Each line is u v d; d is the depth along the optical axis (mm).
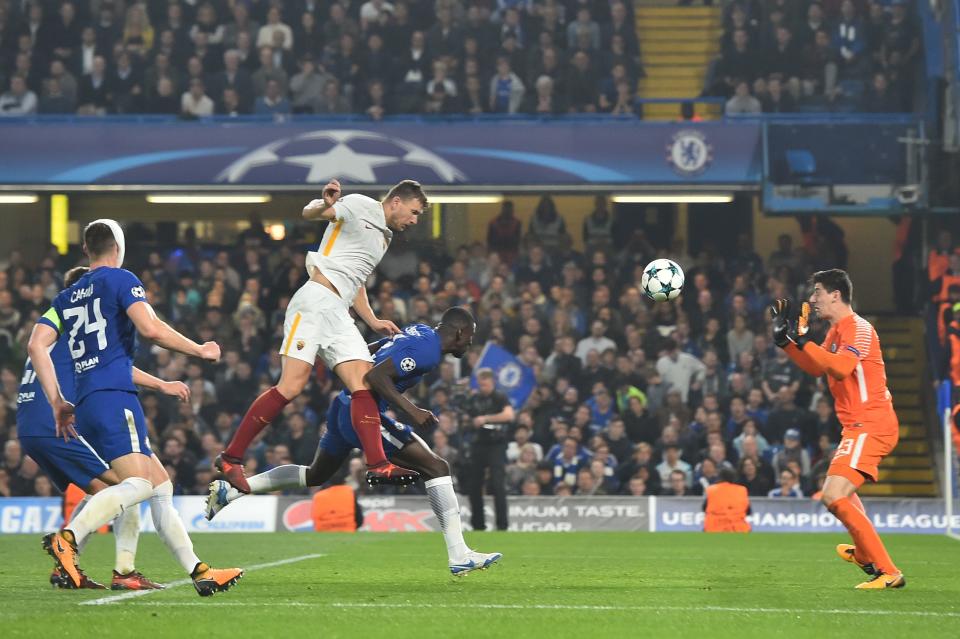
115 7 46406
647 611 12586
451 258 46781
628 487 35531
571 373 39188
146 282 44500
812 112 44469
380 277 45219
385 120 42656
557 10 46750
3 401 38719
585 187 41688
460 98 44281
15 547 23328
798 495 35094
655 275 20047
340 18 46562
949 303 41531
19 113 44688
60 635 10344
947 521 31391
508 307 42594
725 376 39031
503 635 10703
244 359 41312
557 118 43281
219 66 45781
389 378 15516
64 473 14617
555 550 24109
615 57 46031
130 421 13562
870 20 45531
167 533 13289
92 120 42906
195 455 37562
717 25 50750
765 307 42500
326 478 16922
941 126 40969
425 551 23031
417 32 45500
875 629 11422
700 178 41188
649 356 40438
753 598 14094
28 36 45906
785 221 48594
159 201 48812
